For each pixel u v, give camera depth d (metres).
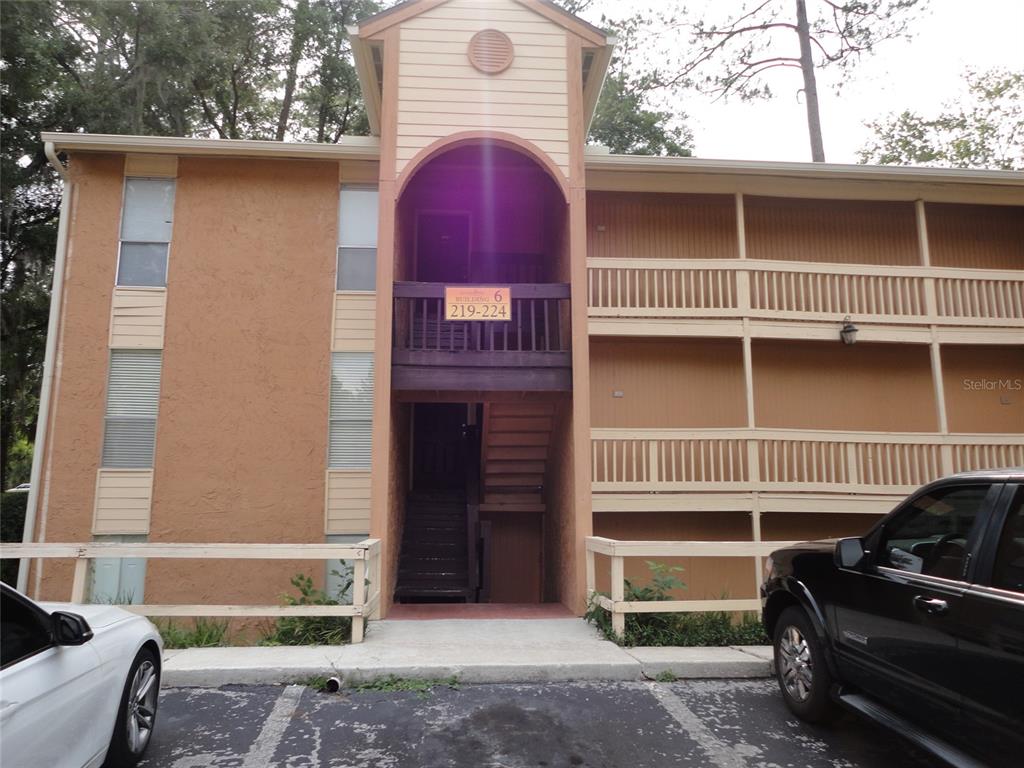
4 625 2.88
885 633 3.67
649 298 10.73
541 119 8.87
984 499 3.33
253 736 4.13
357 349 10.04
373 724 4.33
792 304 10.34
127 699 3.60
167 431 9.69
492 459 10.83
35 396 17.69
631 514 10.78
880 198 10.76
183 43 15.74
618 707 4.65
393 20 8.88
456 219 11.75
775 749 4.00
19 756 2.63
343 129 21.31
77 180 10.05
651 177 10.35
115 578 9.38
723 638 6.11
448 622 7.05
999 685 2.90
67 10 15.27
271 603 9.44
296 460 9.78
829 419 11.15
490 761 3.82
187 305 9.96
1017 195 10.84
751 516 10.80
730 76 17.47
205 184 10.23
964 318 10.41
